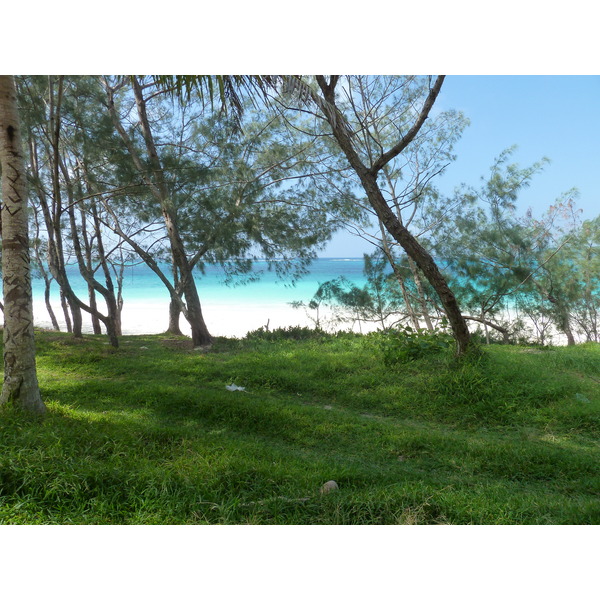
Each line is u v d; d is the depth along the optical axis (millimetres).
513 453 5504
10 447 4371
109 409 7000
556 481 5020
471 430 6758
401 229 8633
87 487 3852
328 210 14648
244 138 14242
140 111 13477
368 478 4715
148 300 31625
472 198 14242
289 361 10203
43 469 3949
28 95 11906
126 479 4027
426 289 14742
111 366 10258
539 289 14477
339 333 13453
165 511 3695
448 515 3846
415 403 7680
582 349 11039
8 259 6094
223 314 25328
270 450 5473
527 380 7895
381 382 8547
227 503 3898
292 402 7879
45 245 17469
